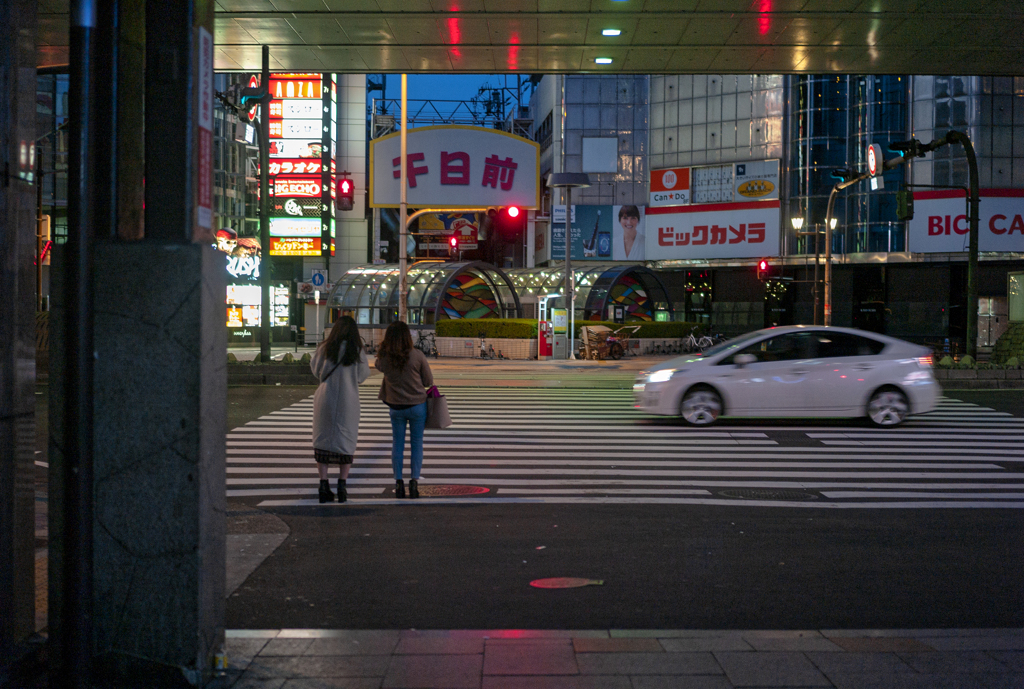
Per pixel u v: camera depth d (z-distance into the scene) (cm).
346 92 5128
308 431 1299
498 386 2161
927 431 1312
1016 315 2741
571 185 3238
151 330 370
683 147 5422
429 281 3650
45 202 3719
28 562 408
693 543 650
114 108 372
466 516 740
